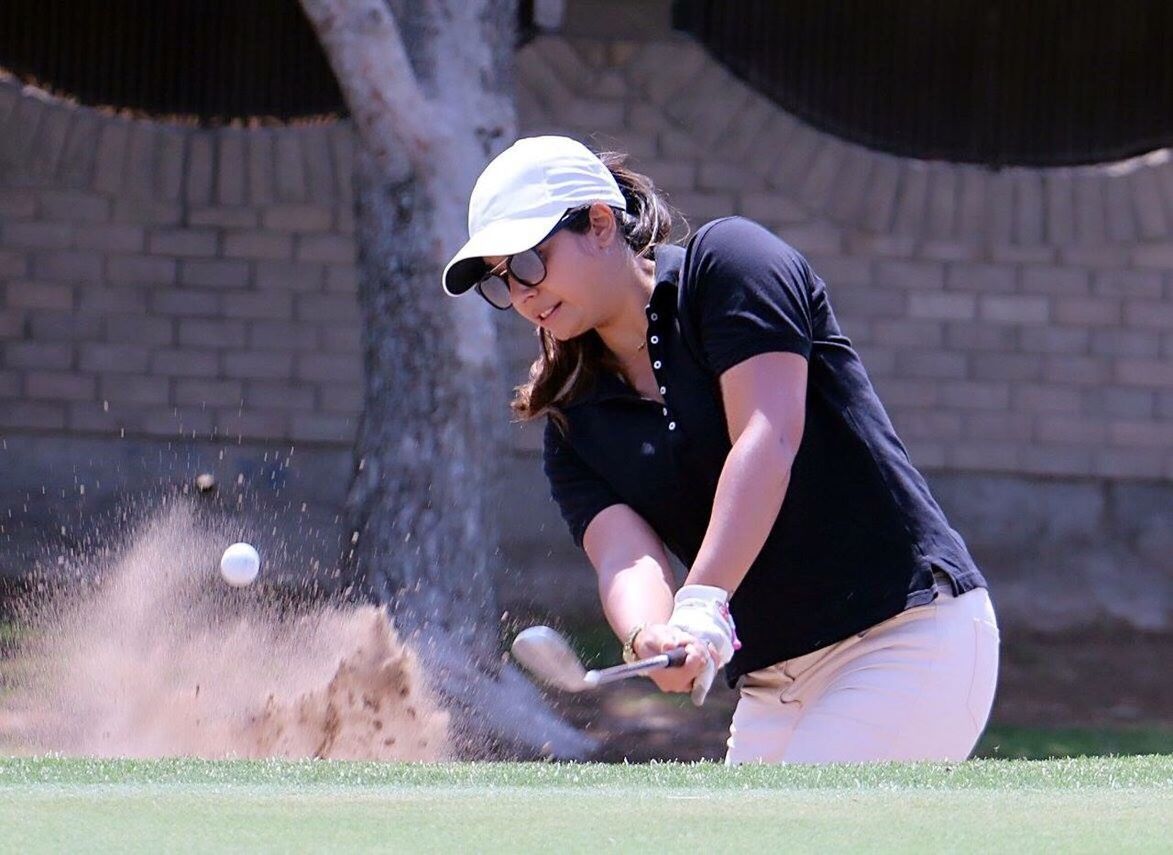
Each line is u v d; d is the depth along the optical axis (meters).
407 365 26.23
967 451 38.03
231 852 7.70
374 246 26.47
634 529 12.09
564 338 11.53
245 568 16.31
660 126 37.06
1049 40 38.34
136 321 36.53
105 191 36.44
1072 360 38.22
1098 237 38.16
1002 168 38.34
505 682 25.98
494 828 8.35
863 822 8.55
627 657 10.59
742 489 10.38
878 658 11.57
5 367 36.28
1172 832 8.30
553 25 36.03
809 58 37.91
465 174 26.08
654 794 9.48
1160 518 38.38
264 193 36.69
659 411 11.72
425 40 26.20
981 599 11.77
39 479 36.12
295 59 37.09
